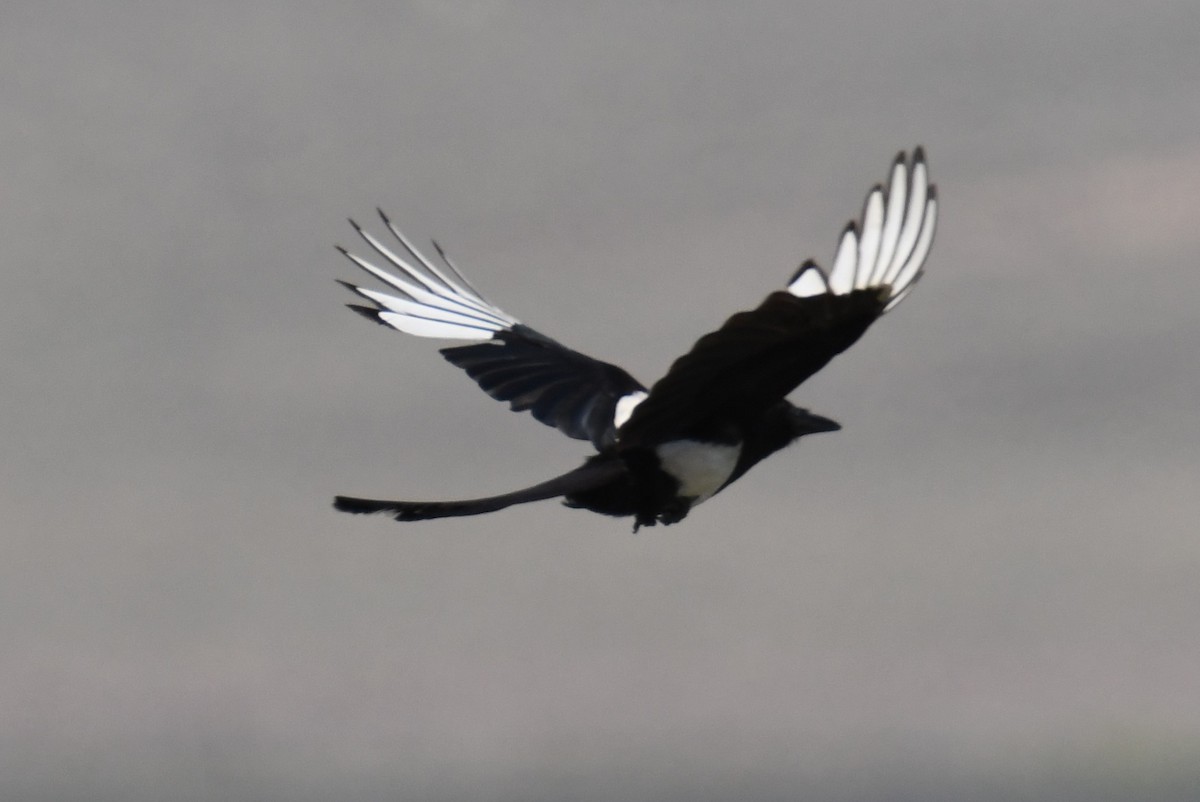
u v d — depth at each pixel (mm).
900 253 11461
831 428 12938
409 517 11609
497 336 15062
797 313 11078
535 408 14211
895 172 11562
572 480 12375
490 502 11945
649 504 12539
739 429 12531
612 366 14695
